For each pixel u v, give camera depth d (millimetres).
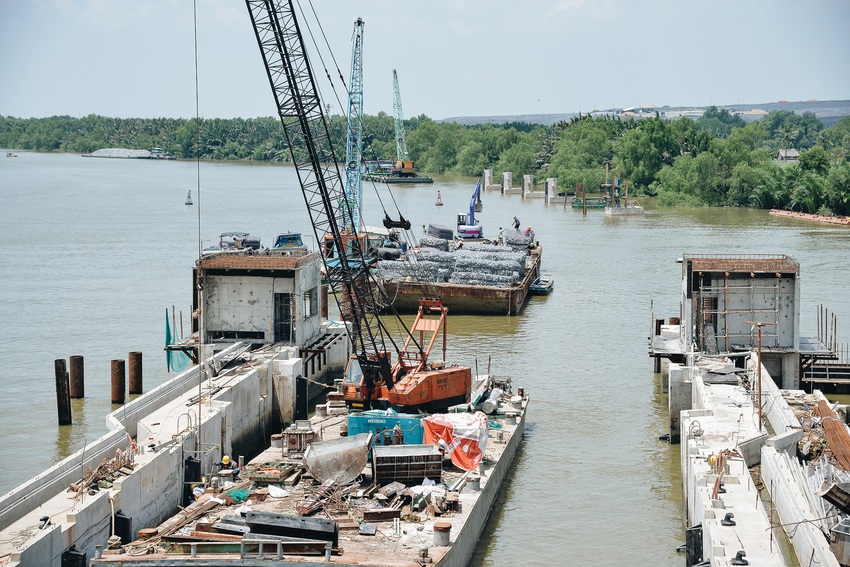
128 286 139750
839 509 47406
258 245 134750
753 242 192375
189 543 47469
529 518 61750
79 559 46844
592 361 100312
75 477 53062
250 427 75500
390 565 46156
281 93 81250
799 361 84625
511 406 77688
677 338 92375
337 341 96188
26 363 98812
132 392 88188
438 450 59250
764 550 45125
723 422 65125
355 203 180250
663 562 55938
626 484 67500
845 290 134625
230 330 88188
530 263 147250
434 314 125375
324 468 58000
